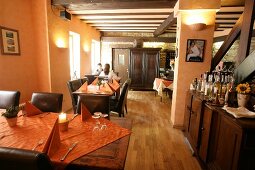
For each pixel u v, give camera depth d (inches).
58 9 150.5
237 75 87.9
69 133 56.3
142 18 199.3
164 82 218.4
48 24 137.2
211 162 77.9
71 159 42.1
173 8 150.3
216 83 90.6
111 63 316.2
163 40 301.6
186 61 128.1
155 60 288.5
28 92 134.1
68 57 173.8
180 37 125.7
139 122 148.2
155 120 153.9
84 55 232.2
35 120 66.4
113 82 177.2
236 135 57.8
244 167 56.1
